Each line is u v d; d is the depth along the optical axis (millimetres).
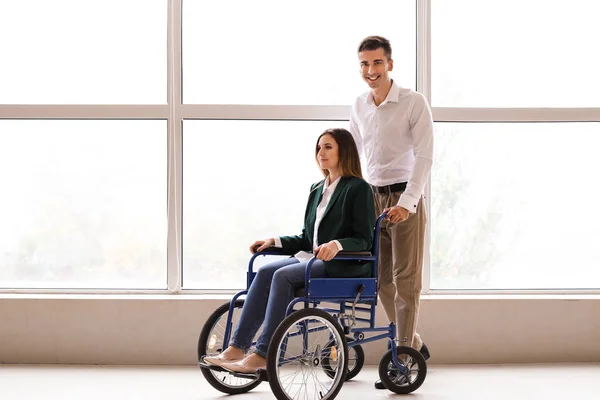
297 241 3193
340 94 3859
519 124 3881
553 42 3883
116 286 3855
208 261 3859
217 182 3848
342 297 2867
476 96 3875
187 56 3834
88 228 3846
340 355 2842
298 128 3854
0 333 3680
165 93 3842
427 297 3764
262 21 3850
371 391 3137
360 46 3289
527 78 3879
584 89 3885
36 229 3842
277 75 3855
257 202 3859
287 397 2707
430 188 3846
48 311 3678
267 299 2945
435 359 3719
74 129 3832
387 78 3303
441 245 3883
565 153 3895
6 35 3814
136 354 3688
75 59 3824
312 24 3859
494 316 3734
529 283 3904
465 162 3879
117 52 3834
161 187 3848
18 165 3832
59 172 3836
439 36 3869
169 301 3686
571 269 3906
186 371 3535
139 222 3848
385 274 3434
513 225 3896
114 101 3834
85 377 3396
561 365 3680
